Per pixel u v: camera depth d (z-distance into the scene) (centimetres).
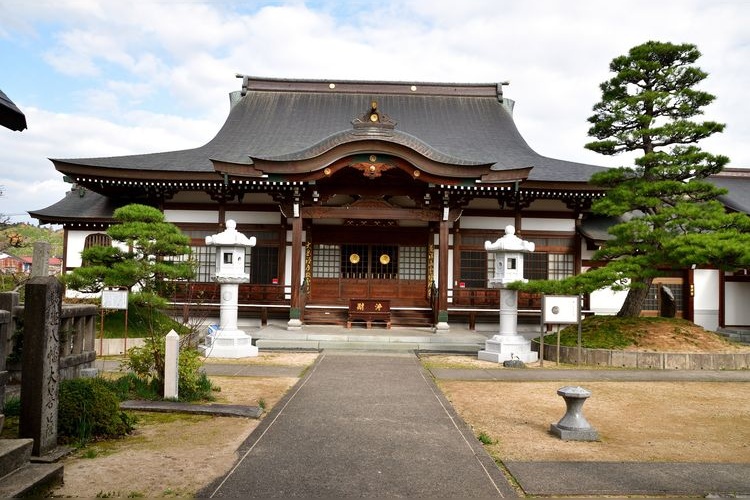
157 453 682
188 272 1794
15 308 840
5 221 2450
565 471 648
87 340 1078
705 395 1138
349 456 688
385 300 2202
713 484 612
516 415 941
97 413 733
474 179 2128
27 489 518
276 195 2302
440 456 694
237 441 743
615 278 1541
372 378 1270
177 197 2464
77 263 2430
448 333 2109
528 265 2481
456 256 2462
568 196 2362
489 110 3114
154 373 1099
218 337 1623
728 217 1501
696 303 2508
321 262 2480
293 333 2019
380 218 2231
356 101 3098
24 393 631
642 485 606
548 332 2350
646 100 1625
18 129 730
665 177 1675
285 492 564
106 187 2397
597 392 1154
